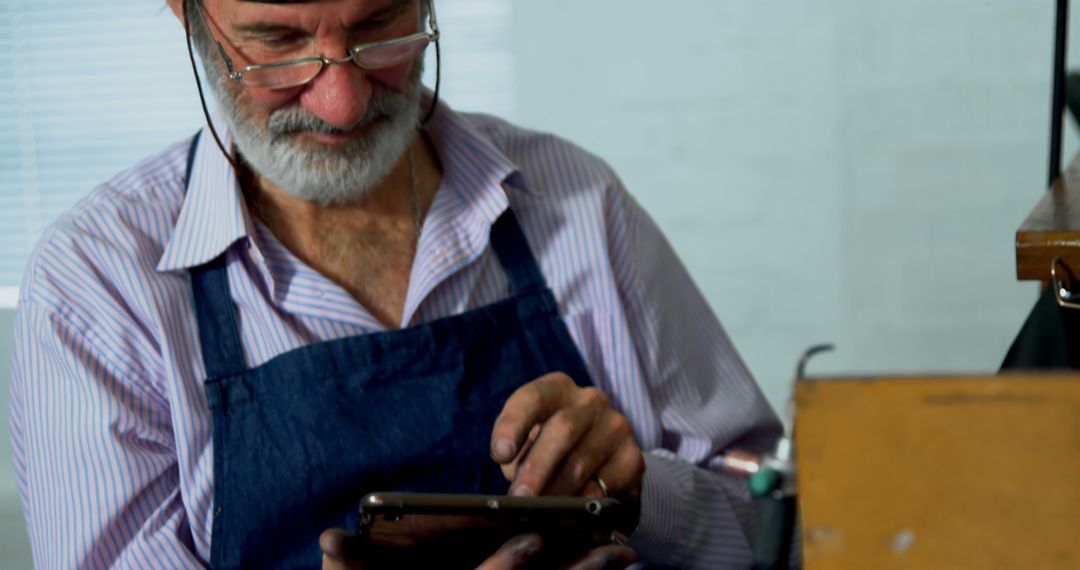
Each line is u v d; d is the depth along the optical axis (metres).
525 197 1.51
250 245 1.36
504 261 1.46
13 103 3.62
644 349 1.52
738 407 1.57
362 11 1.25
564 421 1.24
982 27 3.31
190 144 1.49
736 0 3.40
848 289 3.47
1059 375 0.58
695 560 1.42
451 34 3.54
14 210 3.66
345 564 1.01
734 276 3.53
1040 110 3.33
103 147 3.64
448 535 1.01
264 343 1.35
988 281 3.41
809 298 3.50
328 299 1.37
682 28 3.45
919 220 3.43
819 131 3.42
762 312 3.53
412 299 1.40
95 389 1.31
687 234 3.54
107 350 1.33
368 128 1.32
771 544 0.82
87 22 3.60
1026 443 0.58
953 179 3.39
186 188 1.43
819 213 3.46
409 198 1.45
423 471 1.32
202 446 1.32
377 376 1.33
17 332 1.36
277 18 1.24
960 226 3.41
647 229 1.59
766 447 1.58
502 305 1.42
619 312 1.48
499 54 3.54
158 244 1.38
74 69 3.61
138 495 1.30
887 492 0.60
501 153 1.48
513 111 3.56
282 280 1.37
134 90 3.62
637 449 1.29
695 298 1.63
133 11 3.59
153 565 1.27
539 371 1.40
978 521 0.59
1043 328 0.99
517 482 1.23
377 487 1.31
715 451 1.51
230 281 1.37
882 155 3.41
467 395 1.35
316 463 1.30
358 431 1.31
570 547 1.06
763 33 3.40
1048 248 0.84
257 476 1.30
